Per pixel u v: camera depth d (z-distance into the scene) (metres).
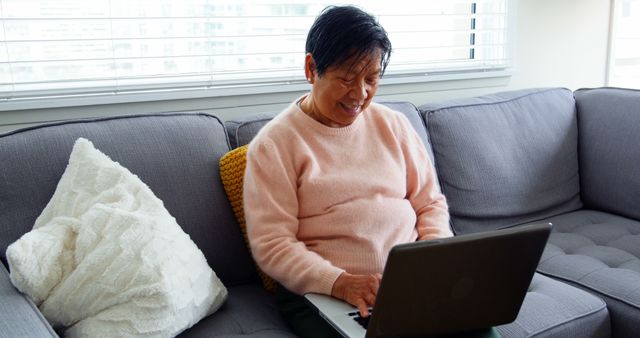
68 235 1.26
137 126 1.57
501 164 2.05
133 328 1.18
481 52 2.57
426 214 1.57
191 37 1.90
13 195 1.39
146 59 1.86
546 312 1.46
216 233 1.57
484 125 2.08
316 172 1.42
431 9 2.37
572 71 2.83
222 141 1.67
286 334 1.35
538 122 2.19
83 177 1.36
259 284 1.65
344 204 1.43
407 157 1.57
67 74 1.77
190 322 1.29
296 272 1.32
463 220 1.99
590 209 2.24
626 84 2.92
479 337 1.21
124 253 1.22
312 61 1.38
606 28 2.89
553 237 1.97
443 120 2.02
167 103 1.88
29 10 1.67
